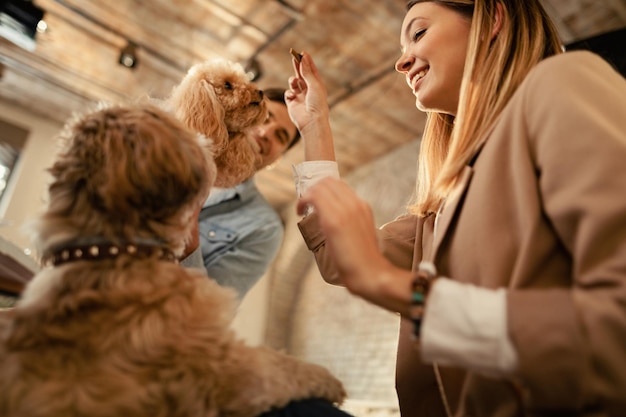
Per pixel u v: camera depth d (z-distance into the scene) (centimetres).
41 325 63
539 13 101
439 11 114
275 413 68
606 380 47
